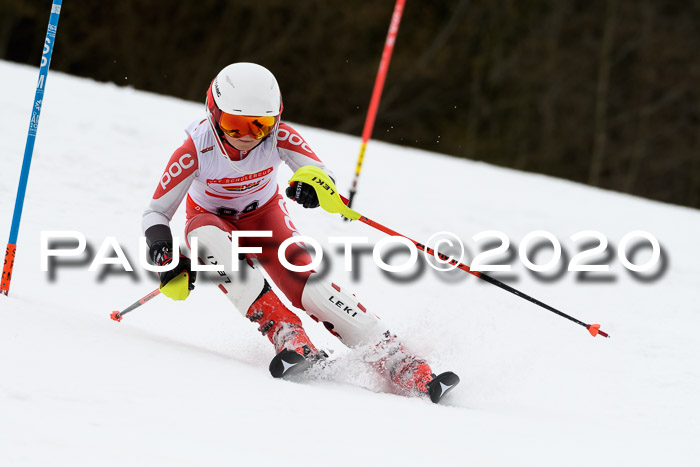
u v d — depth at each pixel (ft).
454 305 63.41
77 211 71.26
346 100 339.57
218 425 28.66
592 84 337.93
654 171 338.34
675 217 131.95
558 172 340.39
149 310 52.54
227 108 41.47
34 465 23.02
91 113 114.93
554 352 53.88
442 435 32.35
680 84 333.42
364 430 31.09
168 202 43.70
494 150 339.98
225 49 336.08
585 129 339.16
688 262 91.97
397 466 27.55
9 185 73.61
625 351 55.77
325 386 38.50
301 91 338.75
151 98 155.63
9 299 40.73
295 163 45.65
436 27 338.75
